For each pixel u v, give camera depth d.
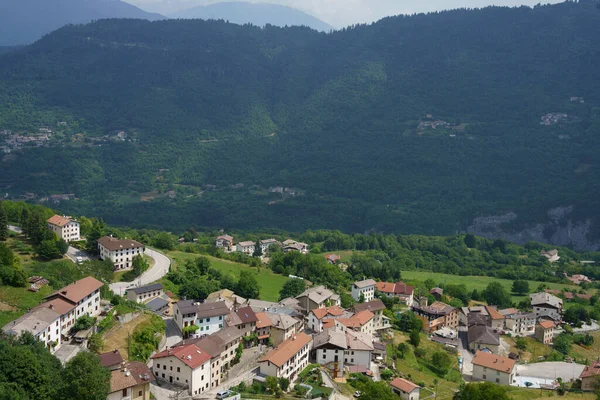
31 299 162.88
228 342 149.38
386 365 175.88
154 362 136.00
